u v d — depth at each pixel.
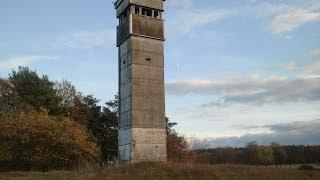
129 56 39.47
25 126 39.41
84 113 54.50
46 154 39.38
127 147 38.06
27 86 50.38
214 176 28.64
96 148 44.94
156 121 38.97
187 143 61.31
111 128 54.53
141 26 40.06
